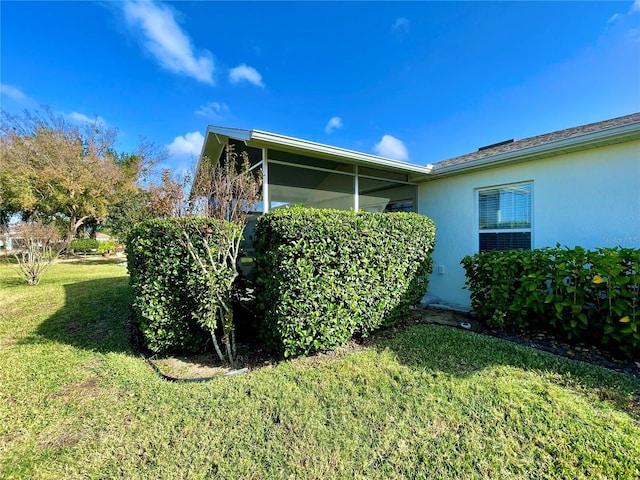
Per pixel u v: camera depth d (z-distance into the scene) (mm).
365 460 2068
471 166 5750
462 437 2250
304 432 2338
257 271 4133
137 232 3920
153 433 2369
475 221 6148
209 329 3844
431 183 6922
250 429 2393
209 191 4562
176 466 2049
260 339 4219
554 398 2686
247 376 3262
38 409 2721
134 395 2939
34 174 17578
